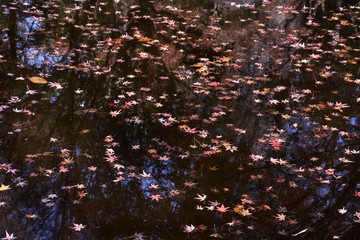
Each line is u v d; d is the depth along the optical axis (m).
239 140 3.62
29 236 2.39
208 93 4.47
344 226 2.65
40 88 4.27
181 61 5.25
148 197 2.84
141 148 3.42
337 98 4.48
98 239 2.42
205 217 2.68
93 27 6.14
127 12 6.94
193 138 3.62
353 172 3.22
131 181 2.99
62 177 2.96
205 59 5.33
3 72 4.51
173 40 5.91
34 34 5.68
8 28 5.78
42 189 2.82
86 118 3.79
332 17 7.30
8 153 3.18
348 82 4.88
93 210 2.66
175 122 3.86
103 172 3.07
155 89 4.49
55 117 3.76
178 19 6.82
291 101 4.37
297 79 4.90
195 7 7.53
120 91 4.38
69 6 6.99
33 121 3.65
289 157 3.40
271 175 3.16
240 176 3.14
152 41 5.80
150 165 3.20
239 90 4.58
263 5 7.89
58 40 5.57
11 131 3.47
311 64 5.33
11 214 2.56
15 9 6.54
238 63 5.28
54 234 2.43
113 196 2.82
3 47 5.15
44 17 6.36
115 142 3.46
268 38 6.20
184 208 2.76
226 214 2.72
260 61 5.37
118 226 2.54
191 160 3.30
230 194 2.94
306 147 3.54
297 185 3.06
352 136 3.72
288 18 7.18
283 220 2.68
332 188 3.04
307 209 2.81
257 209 2.79
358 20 7.24
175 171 3.15
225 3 7.85
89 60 5.05
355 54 5.75
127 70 4.89
